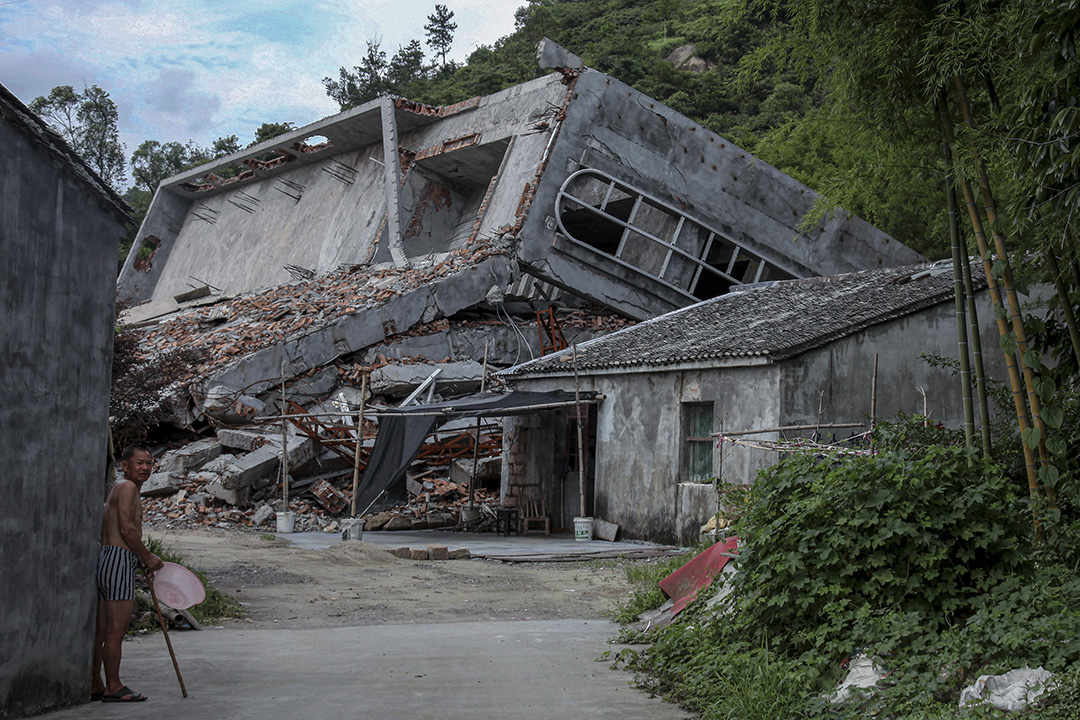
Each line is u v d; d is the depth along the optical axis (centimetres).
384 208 3709
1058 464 702
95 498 578
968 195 745
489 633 845
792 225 3152
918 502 606
